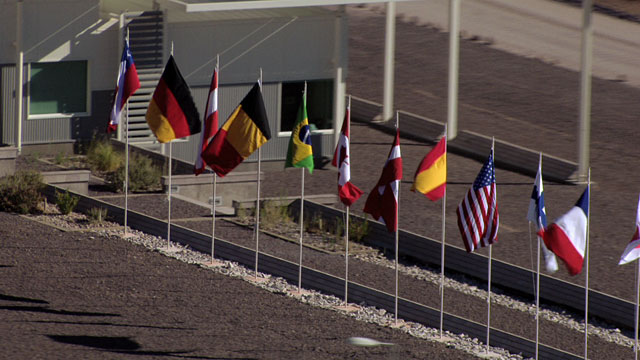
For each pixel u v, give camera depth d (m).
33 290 83.75
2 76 129.62
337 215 109.94
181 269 93.31
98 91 136.00
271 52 136.00
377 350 75.19
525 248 108.12
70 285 85.94
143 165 124.94
